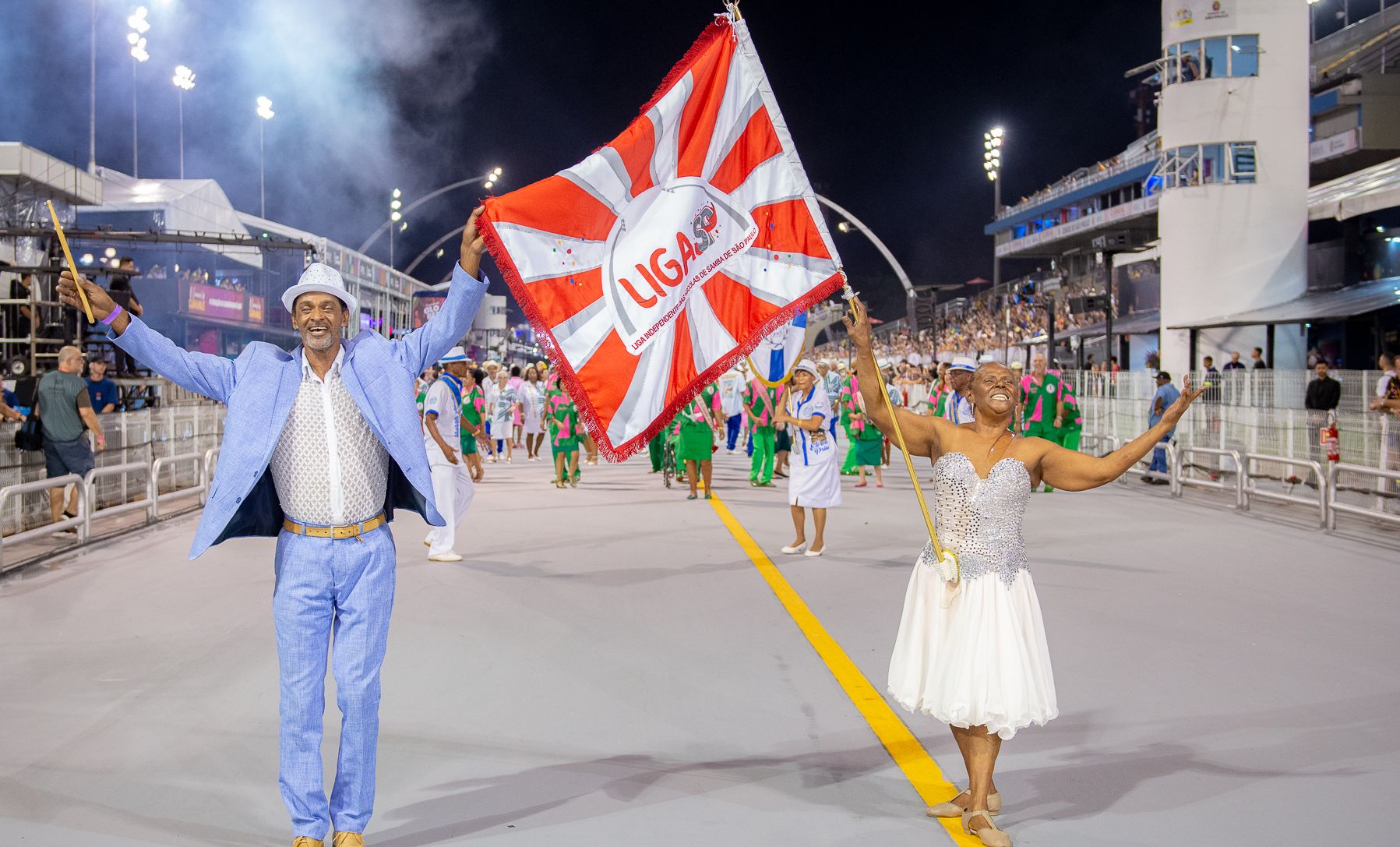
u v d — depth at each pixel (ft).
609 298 17.95
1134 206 147.84
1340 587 30.01
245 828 14.06
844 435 97.96
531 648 23.22
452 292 13.96
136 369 65.57
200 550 12.57
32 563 33.99
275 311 98.17
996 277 189.98
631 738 17.53
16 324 60.34
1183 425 61.72
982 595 13.58
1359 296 86.28
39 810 14.57
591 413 17.67
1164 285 99.91
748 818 14.28
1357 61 139.44
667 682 20.68
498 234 17.12
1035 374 55.83
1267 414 53.72
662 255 18.35
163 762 16.47
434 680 20.74
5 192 68.54
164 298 77.97
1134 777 15.75
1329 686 20.39
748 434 81.71
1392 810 14.48
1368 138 127.54
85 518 37.60
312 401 13.23
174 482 52.31
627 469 72.59
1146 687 20.27
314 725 13.06
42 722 18.38
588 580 31.14
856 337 15.07
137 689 20.34
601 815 14.38
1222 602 27.86
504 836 13.70
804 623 25.53
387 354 13.57
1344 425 47.80
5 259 66.80
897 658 14.46
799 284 19.15
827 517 45.75
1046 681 13.65
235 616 26.43
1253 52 95.55
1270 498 49.03
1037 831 13.79
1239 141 96.07
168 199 85.15
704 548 37.29
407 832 13.83
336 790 13.24
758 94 19.36
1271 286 95.86
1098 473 13.85
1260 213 95.81
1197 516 46.39
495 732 17.83
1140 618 26.04
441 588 29.86
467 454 61.21
